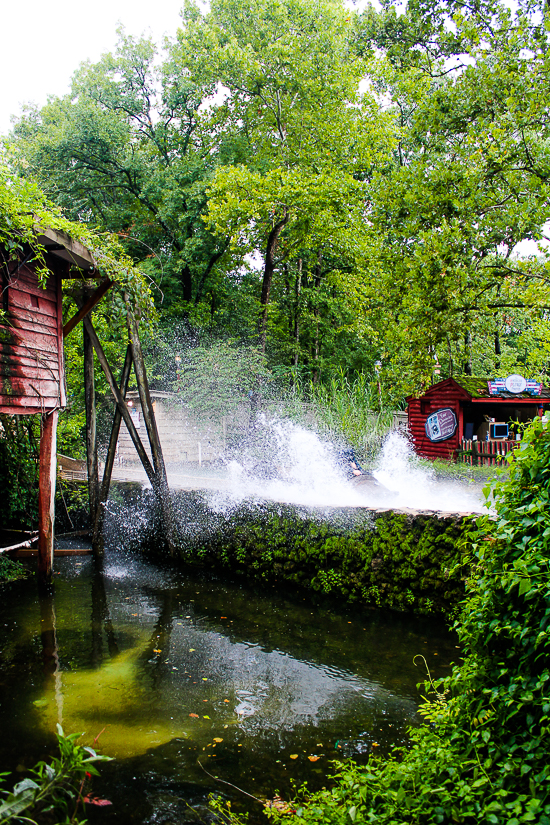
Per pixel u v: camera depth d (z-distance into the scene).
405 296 12.56
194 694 4.86
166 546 10.01
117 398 10.05
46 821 2.98
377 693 4.84
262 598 7.85
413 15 13.29
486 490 3.31
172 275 24.64
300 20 18.09
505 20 11.18
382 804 2.55
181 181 22.47
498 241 11.19
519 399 16.73
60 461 14.83
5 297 7.10
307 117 18.31
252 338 23.92
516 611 2.79
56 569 9.52
